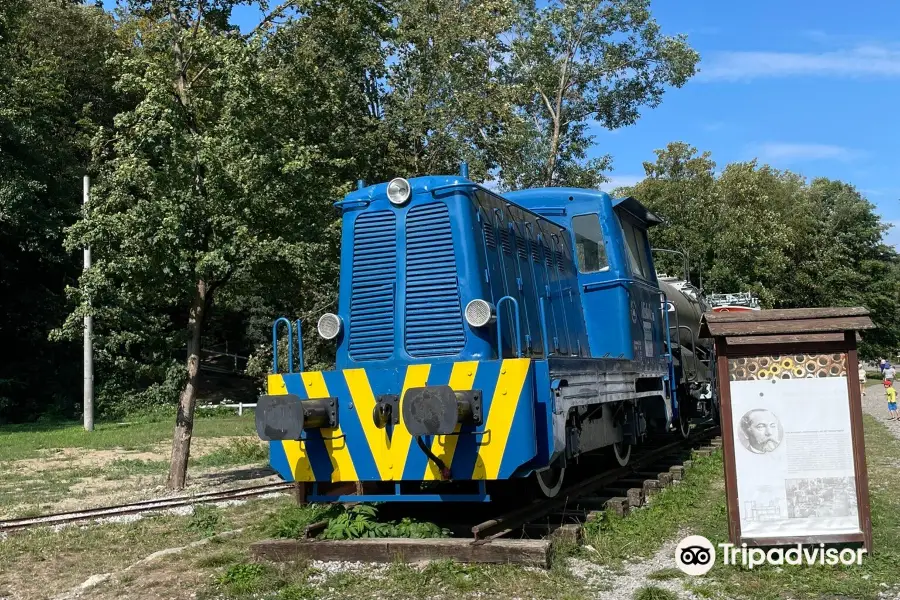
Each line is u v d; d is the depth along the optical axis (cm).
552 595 558
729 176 3688
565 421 736
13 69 2823
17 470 1541
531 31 2575
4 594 631
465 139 2155
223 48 1174
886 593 555
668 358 1251
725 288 3359
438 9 2155
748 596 555
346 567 643
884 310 4988
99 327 2430
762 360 647
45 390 3175
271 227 1211
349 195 816
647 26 2519
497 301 766
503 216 845
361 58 1862
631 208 1155
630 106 2639
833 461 636
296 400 696
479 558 632
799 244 4597
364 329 778
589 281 1034
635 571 626
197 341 1215
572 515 777
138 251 1127
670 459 1262
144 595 602
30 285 3262
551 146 2550
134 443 2038
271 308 1436
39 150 2880
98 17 3528
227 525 869
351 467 718
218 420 2773
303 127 1312
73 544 799
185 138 1147
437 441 688
